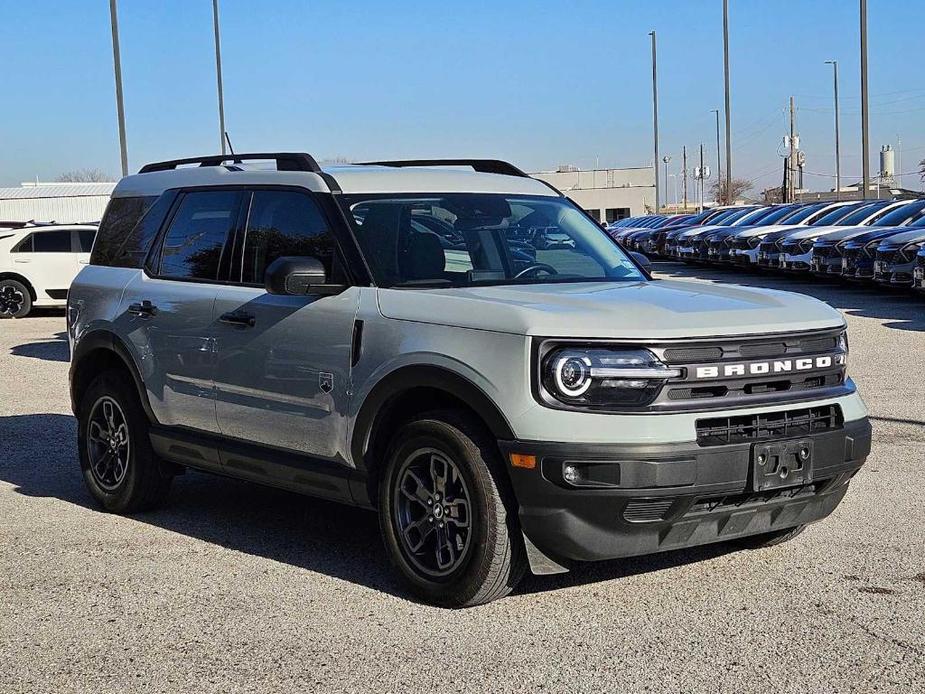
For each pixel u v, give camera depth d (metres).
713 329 4.66
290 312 5.53
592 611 4.80
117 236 7.01
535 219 6.03
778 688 3.97
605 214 86.06
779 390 4.82
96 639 4.62
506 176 6.36
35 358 14.98
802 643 4.39
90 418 6.82
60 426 9.77
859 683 4.00
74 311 7.04
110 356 6.89
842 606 4.80
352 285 5.34
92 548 5.97
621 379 4.50
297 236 5.72
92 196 55.62
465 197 5.92
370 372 5.09
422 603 4.98
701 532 4.77
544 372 4.54
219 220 6.25
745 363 4.69
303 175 5.82
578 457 4.44
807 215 28.16
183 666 4.31
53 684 4.18
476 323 4.75
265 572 5.50
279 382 5.57
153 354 6.36
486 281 5.46
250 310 5.75
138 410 6.57
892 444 8.11
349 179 5.77
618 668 4.18
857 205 25.84
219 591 5.21
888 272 19.44
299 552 5.84
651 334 4.54
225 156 6.56
